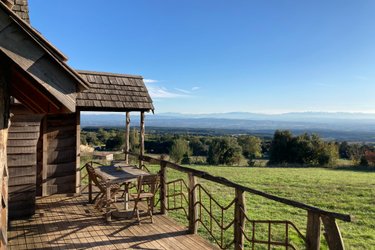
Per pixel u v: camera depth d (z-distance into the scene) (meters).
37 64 1.50
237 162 35.75
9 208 5.56
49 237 4.77
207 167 24.25
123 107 7.54
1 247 2.38
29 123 5.73
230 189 11.89
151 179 5.69
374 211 9.20
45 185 7.13
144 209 6.36
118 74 8.21
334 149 33.22
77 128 7.38
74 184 7.39
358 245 6.27
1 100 1.79
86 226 5.30
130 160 12.73
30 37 1.47
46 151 7.13
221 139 36.78
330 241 2.75
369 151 30.06
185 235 4.95
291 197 11.24
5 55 1.54
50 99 1.86
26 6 6.07
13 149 5.61
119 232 5.04
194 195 5.08
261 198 10.53
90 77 7.69
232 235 6.16
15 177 5.62
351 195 11.66
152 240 4.71
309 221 2.98
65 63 1.54
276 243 3.43
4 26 1.43
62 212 6.05
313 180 15.91
